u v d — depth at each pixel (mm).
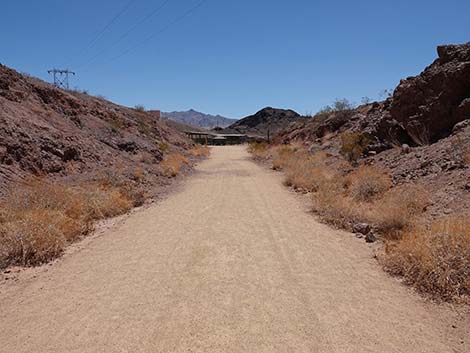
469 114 12305
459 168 9602
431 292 5289
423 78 14133
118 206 10922
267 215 10266
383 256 6719
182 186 16328
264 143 44000
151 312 4926
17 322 4730
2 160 11297
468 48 13383
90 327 4578
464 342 4180
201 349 4098
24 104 17453
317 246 7566
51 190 9789
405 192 9031
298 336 4328
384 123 16453
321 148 23047
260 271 6281
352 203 9992
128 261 6863
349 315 4793
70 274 6270
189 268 6457
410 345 4141
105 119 26328
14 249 6832
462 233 5801
